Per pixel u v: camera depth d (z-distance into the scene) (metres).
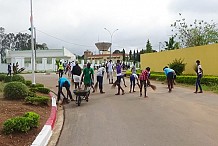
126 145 6.60
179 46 39.50
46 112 10.59
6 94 12.47
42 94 15.92
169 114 10.15
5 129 6.88
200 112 10.43
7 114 9.06
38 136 6.84
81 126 8.72
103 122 9.17
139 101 13.45
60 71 27.36
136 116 9.94
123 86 21.12
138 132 7.75
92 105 12.70
